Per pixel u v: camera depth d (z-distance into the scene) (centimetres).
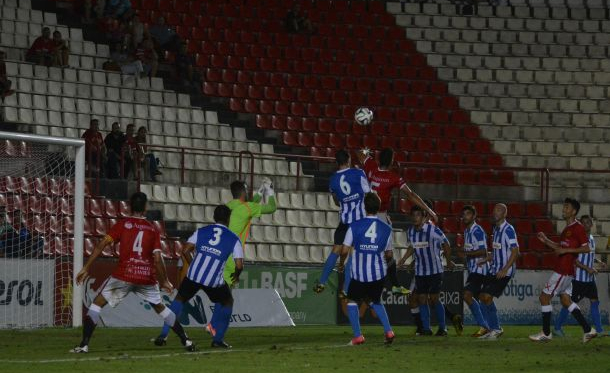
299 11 8600
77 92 6988
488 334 4322
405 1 9194
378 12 9038
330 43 8594
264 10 8681
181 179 6475
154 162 6444
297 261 6412
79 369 2730
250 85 7900
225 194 6644
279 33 8506
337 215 6819
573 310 4112
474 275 4375
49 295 4666
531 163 7919
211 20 8375
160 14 8200
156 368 2780
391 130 7931
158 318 4834
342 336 4238
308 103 7888
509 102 8400
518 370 2958
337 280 5419
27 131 6456
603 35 9106
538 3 9525
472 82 8500
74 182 4925
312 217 6744
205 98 7631
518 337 4472
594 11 9369
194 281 3388
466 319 5644
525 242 7062
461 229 7056
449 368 2970
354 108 8012
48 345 3575
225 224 3419
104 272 4900
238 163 7088
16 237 4794
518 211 7331
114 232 3244
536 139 8144
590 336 4078
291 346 3628
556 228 7225
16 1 7462
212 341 3594
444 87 8456
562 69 8781
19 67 6869
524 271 5834
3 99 6506
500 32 9000
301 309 5328
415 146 7844
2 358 3047
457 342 3994
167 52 7819
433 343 3900
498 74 8638
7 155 5309
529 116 8294
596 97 8594
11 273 4569
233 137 7388
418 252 4356
